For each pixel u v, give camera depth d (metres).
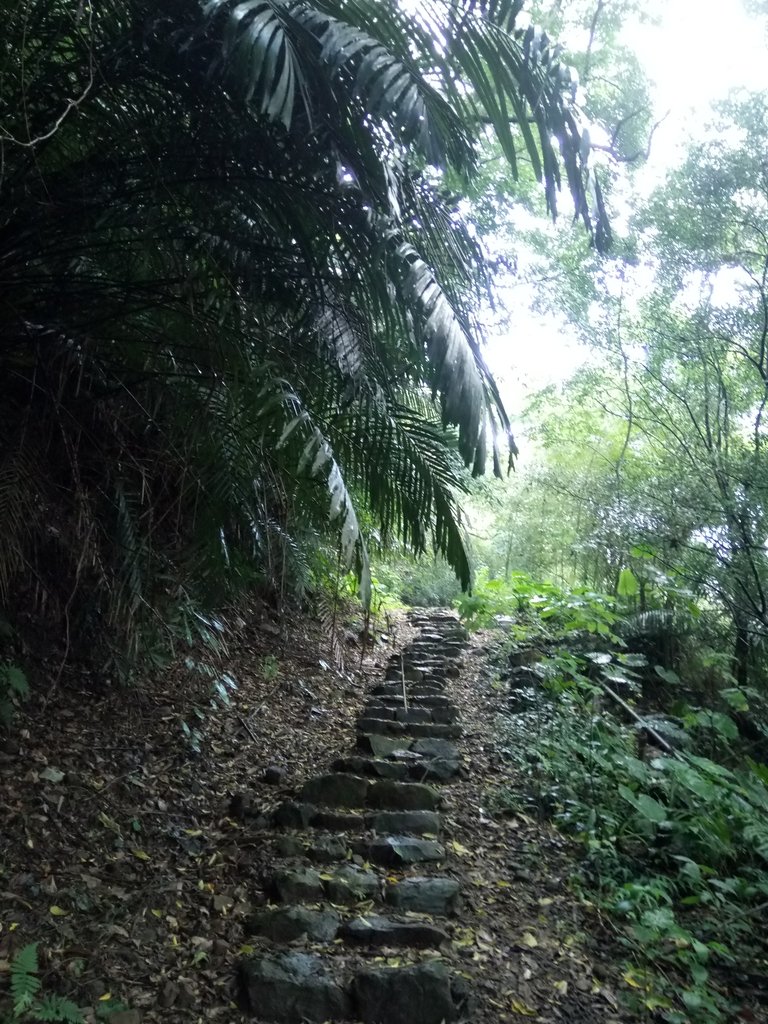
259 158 3.00
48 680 3.99
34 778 3.42
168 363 3.45
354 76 2.67
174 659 4.70
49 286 3.20
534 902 3.34
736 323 6.64
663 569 6.57
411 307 3.00
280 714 5.09
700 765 4.22
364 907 3.15
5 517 2.91
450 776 4.43
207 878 3.27
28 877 2.93
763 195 6.68
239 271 3.22
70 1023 2.30
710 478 6.44
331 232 3.14
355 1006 2.58
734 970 3.11
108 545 3.54
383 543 4.10
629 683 6.00
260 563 4.65
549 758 4.57
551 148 2.94
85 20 2.81
